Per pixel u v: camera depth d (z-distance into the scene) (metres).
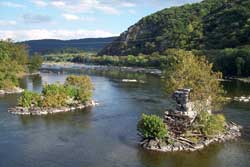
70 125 111.88
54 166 78.62
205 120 95.50
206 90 103.12
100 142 94.94
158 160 81.88
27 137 99.19
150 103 146.62
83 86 146.75
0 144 93.12
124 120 118.31
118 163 80.25
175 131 93.44
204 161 81.31
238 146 90.75
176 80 112.50
